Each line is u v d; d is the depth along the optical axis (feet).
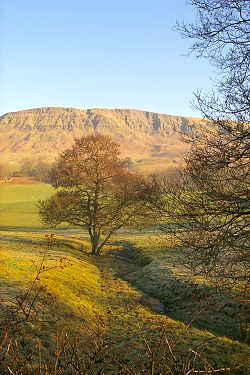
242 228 32.68
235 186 32.94
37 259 82.28
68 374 14.12
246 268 35.83
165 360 15.24
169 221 41.60
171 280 74.28
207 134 32.55
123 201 107.24
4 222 211.00
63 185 117.19
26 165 361.51
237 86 30.71
